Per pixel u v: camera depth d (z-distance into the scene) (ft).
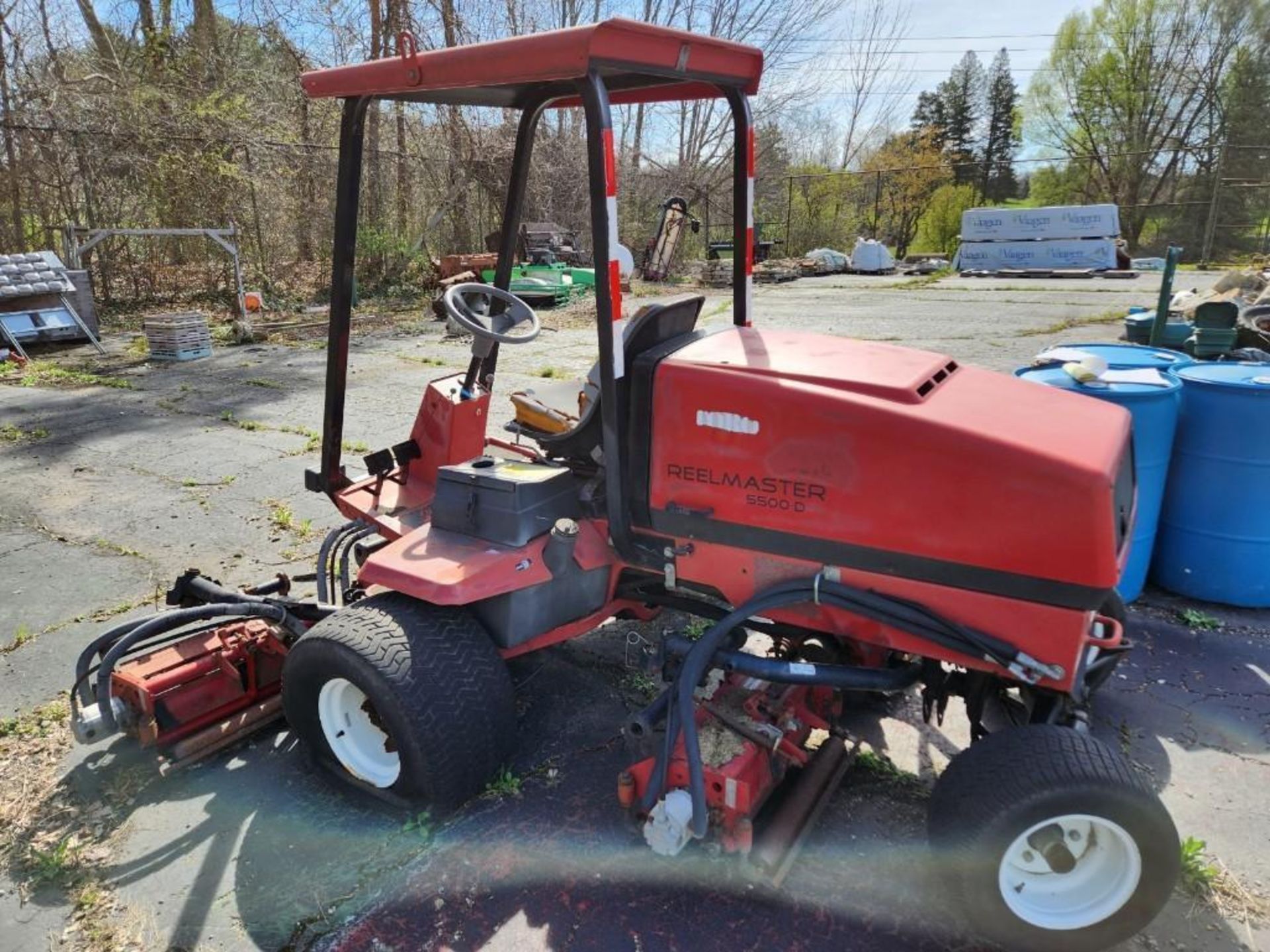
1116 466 6.14
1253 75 101.86
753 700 7.56
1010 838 6.02
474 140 56.13
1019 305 42.37
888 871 7.31
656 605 8.87
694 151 75.92
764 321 38.29
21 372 28.86
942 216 106.01
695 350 7.56
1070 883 6.38
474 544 8.05
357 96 8.61
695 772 6.70
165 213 43.52
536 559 7.91
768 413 6.77
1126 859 6.13
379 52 55.83
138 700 8.50
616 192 6.84
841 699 8.95
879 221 103.35
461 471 8.34
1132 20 106.11
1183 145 107.65
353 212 9.46
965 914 6.37
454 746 7.47
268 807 8.25
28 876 7.44
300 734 8.51
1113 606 8.65
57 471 18.42
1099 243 58.49
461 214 57.21
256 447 20.01
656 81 9.39
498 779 8.43
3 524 15.43
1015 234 60.75
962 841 6.15
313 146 47.26
